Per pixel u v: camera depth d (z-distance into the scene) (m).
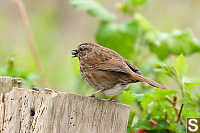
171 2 19.56
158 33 11.66
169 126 8.52
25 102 7.02
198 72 17.22
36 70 13.00
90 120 6.74
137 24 11.22
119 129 6.96
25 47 18.69
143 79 7.48
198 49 11.34
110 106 6.89
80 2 11.28
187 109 9.00
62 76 16.19
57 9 20.92
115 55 8.09
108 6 19.47
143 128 8.76
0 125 7.32
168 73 8.54
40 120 6.65
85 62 8.16
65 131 6.55
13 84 8.02
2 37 19.22
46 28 19.75
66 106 6.57
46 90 7.07
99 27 11.38
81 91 10.97
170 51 11.39
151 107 8.88
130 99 8.97
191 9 19.56
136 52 11.52
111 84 7.90
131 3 12.03
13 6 20.06
